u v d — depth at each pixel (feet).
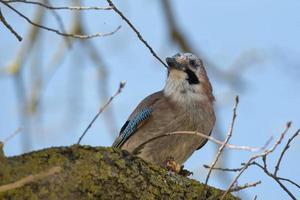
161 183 24.23
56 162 22.38
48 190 21.83
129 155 24.04
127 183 23.32
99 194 22.67
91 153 23.17
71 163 22.61
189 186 24.85
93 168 22.80
